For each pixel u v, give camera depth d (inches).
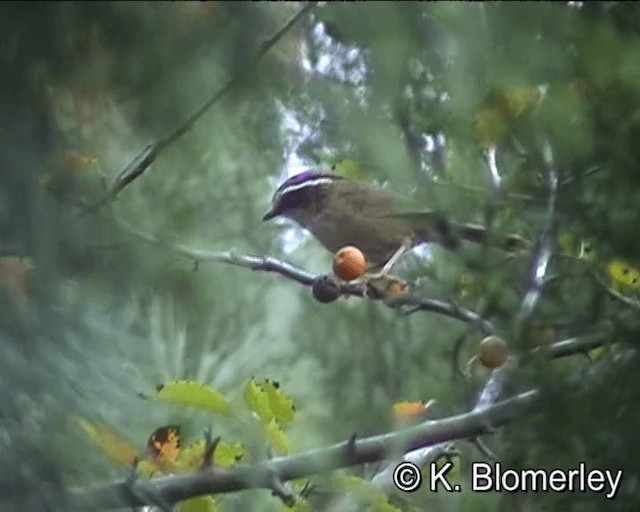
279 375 253.0
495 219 173.2
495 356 183.8
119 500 156.0
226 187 254.2
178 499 177.9
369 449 183.3
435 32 161.6
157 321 204.5
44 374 142.9
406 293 232.2
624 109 153.9
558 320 163.3
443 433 180.7
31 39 145.4
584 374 158.1
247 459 195.0
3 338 142.0
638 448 154.7
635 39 154.4
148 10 157.4
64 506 144.3
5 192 143.3
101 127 173.5
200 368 222.4
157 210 218.8
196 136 219.0
